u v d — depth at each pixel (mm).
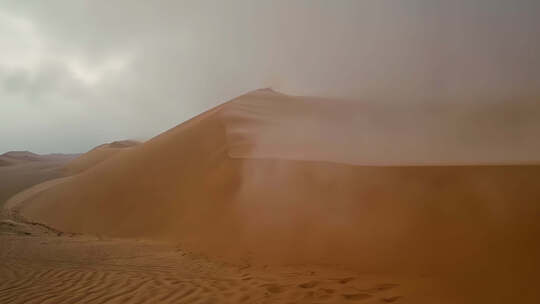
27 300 4602
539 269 3754
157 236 11102
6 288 5176
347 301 3805
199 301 4164
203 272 5770
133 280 5305
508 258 4195
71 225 14797
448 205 6188
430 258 4883
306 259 6062
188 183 14039
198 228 10273
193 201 12305
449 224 5656
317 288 4344
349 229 6828
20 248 8977
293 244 6969
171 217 12258
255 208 9445
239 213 9648
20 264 6773
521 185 5926
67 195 18969
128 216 13922
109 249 8688
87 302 4398
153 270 6023
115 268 6258
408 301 3629
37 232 13828
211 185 12453
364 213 7160
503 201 5645
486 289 3631
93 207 15883
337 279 4684
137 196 15188
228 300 4137
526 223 4832
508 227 4922
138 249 8625
